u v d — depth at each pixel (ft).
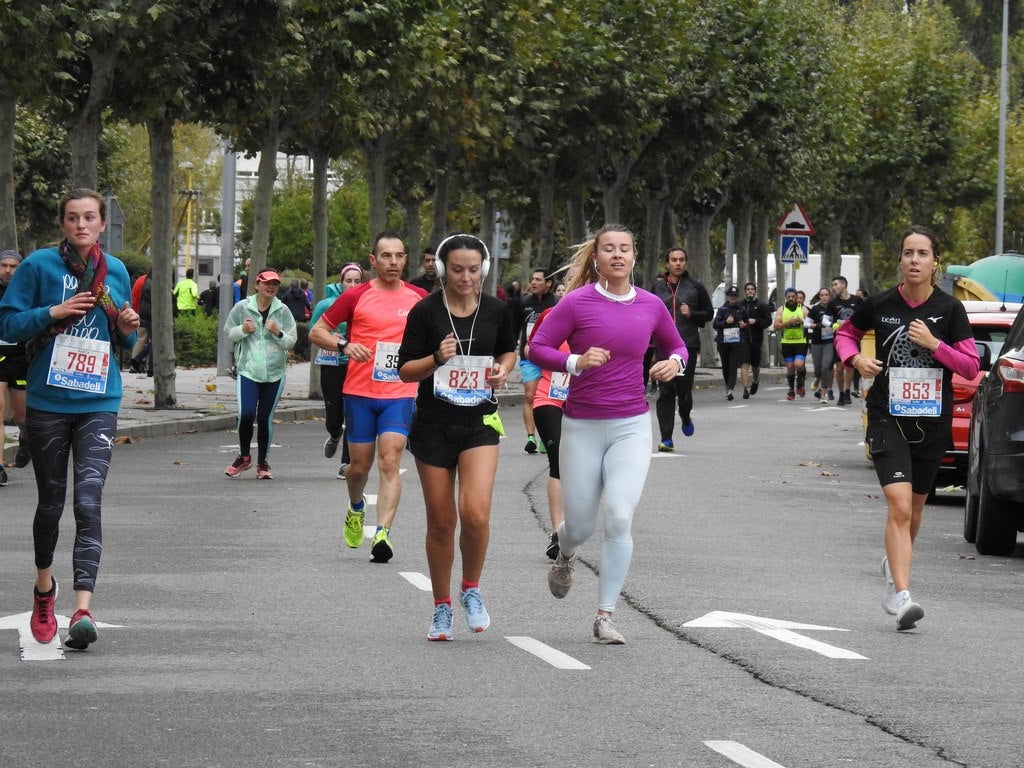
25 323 53.72
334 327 76.95
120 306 54.80
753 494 108.99
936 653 55.52
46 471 54.34
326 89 169.17
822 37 307.78
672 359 57.00
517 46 198.39
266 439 111.45
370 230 201.16
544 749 41.19
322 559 75.56
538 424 75.51
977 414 89.15
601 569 56.59
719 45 255.50
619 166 256.52
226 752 40.65
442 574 56.85
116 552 76.89
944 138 377.91
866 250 388.57
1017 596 70.49
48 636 54.54
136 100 149.38
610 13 233.35
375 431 76.28
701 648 55.52
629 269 56.65
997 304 115.14
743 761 40.09
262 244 179.01
